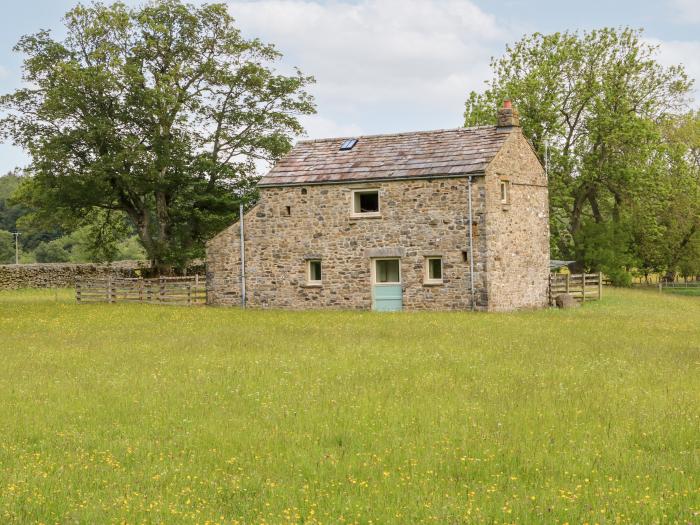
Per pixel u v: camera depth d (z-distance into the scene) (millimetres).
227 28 48812
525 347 21469
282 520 8617
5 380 17266
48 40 46594
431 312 33906
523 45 54906
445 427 12523
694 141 61031
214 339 24125
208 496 9469
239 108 49219
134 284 42031
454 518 8594
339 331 25922
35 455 11250
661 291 55062
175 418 13430
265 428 12656
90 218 51031
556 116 51781
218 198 47781
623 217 58656
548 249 39844
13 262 95750
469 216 34469
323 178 37125
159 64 47531
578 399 14531
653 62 54062
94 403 14641
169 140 46312
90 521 8641
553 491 9469
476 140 36500
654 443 11602
